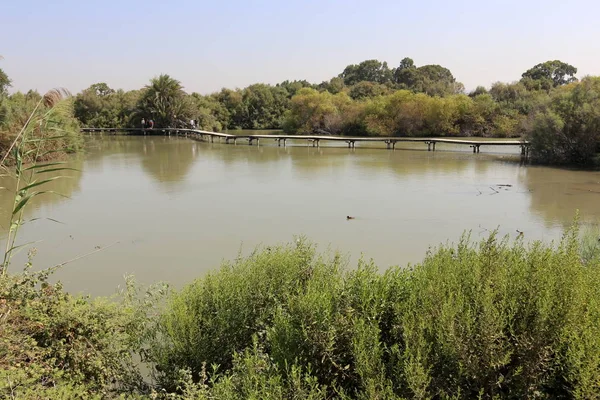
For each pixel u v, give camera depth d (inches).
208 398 94.4
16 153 158.4
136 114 1624.0
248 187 517.3
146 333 130.4
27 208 408.2
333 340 98.0
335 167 691.4
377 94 1889.8
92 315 126.5
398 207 401.7
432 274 109.8
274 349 100.3
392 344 101.1
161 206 416.2
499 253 118.0
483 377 87.1
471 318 92.7
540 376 89.8
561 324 89.7
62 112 177.3
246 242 298.8
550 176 578.6
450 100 1348.4
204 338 119.3
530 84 1676.9
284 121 1690.5
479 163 725.3
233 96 1962.4
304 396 84.7
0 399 93.5
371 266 132.0
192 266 251.8
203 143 1199.6
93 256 270.2
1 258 264.5
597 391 80.6
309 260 155.5
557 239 293.9
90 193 483.5
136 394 112.2
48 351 114.3
